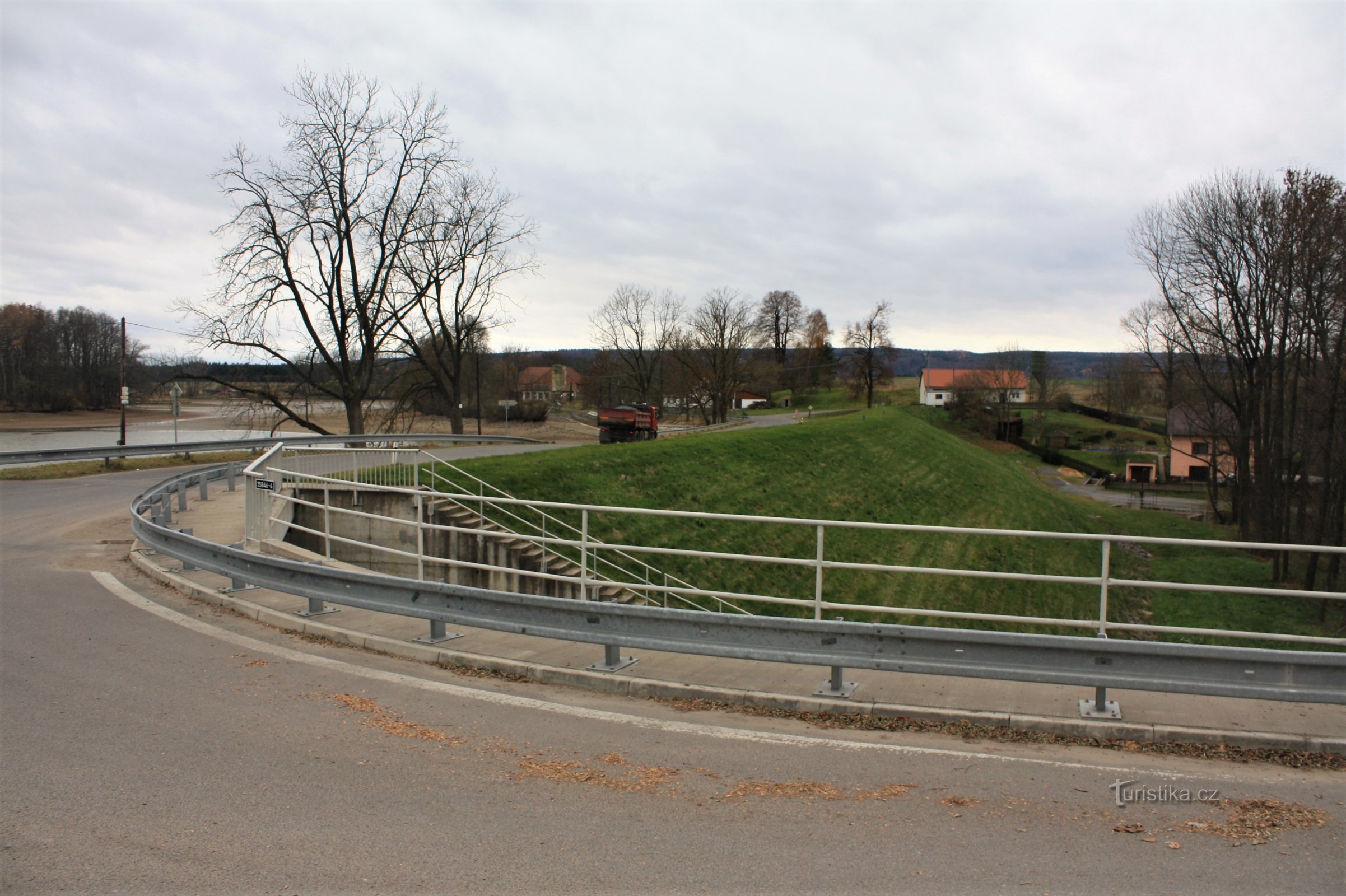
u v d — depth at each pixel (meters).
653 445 27.27
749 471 27.22
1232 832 3.83
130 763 4.60
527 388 112.69
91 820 3.89
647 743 5.00
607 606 6.21
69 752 4.75
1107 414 95.06
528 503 7.46
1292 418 33.62
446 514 15.48
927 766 4.64
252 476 11.54
